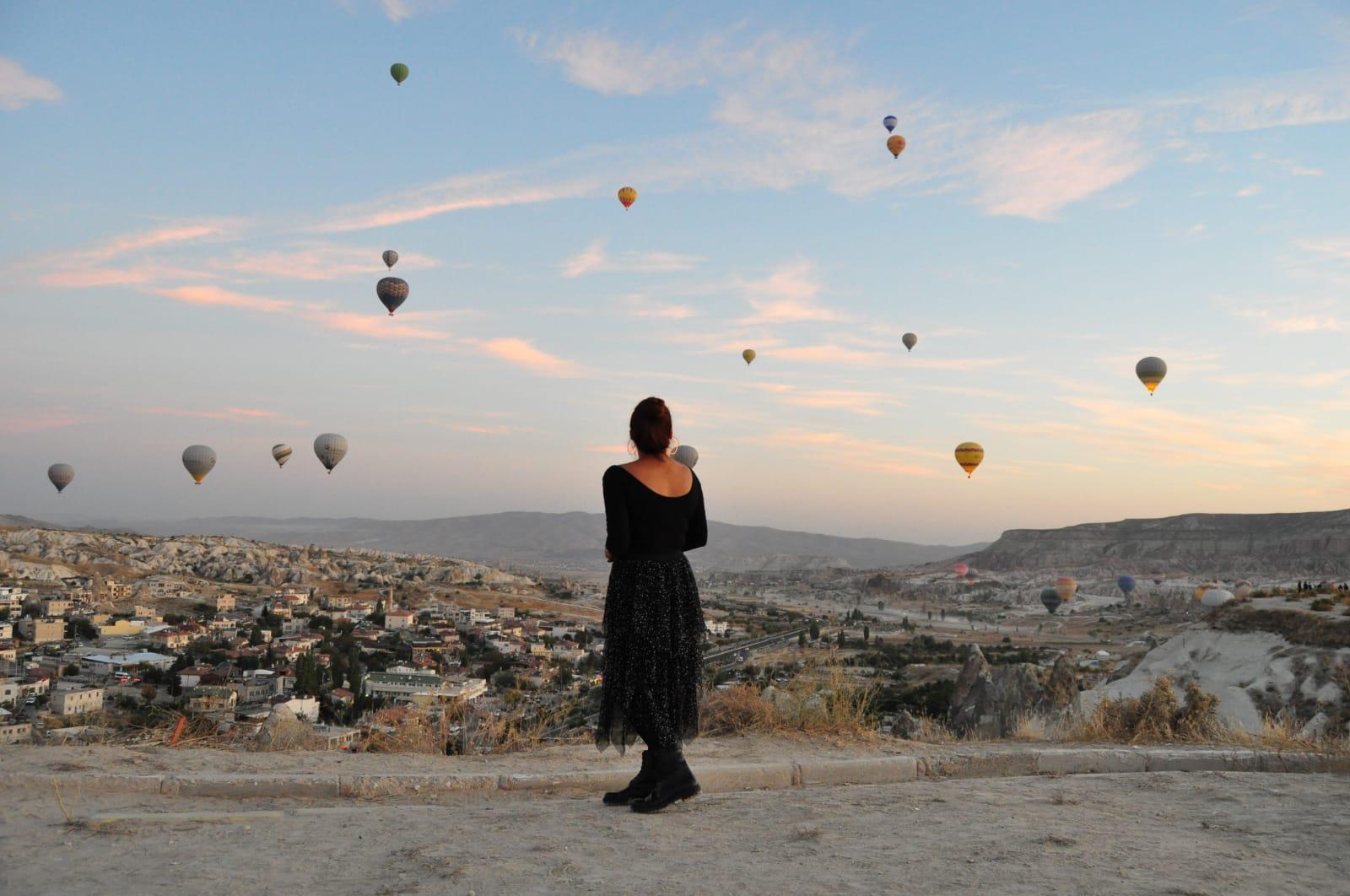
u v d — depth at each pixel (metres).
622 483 4.77
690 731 4.75
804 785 5.89
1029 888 3.18
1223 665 28.73
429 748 6.68
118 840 3.96
